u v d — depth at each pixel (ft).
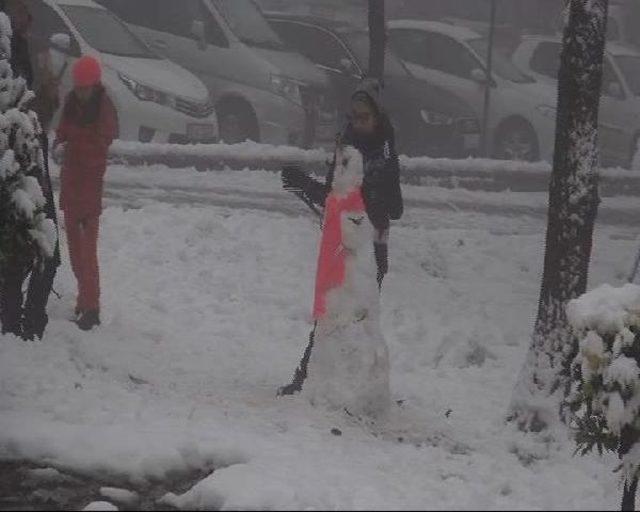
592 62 47.65
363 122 48.44
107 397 44.93
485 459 42.39
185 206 88.12
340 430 43.68
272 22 134.62
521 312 72.64
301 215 91.61
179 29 123.34
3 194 42.16
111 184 96.48
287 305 69.36
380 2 93.30
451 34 140.46
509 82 138.41
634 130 142.72
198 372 53.57
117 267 71.61
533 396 47.88
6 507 36.11
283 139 120.78
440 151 131.34
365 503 35.29
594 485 40.75
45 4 111.04
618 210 115.14
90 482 38.22
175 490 38.01
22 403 43.14
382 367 45.88
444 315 70.44
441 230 92.12
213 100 121.90
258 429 42.93
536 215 105.50
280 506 35.32
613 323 32.42
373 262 45.83
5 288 49.29
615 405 32.65
